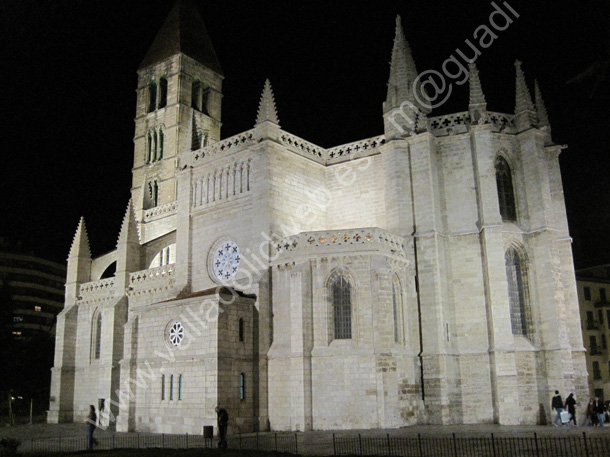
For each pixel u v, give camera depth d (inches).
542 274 1775.3
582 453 1031.6
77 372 2455.7
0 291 2679.6
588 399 1761.8
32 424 2352.4
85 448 1357.0
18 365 2657.5
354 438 1290.6
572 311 1834.4
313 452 1127.6
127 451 1173.1
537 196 1823.3
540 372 1726.1
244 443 1331.2
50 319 5679.1
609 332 3398.1
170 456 1074.1
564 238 1882.4
